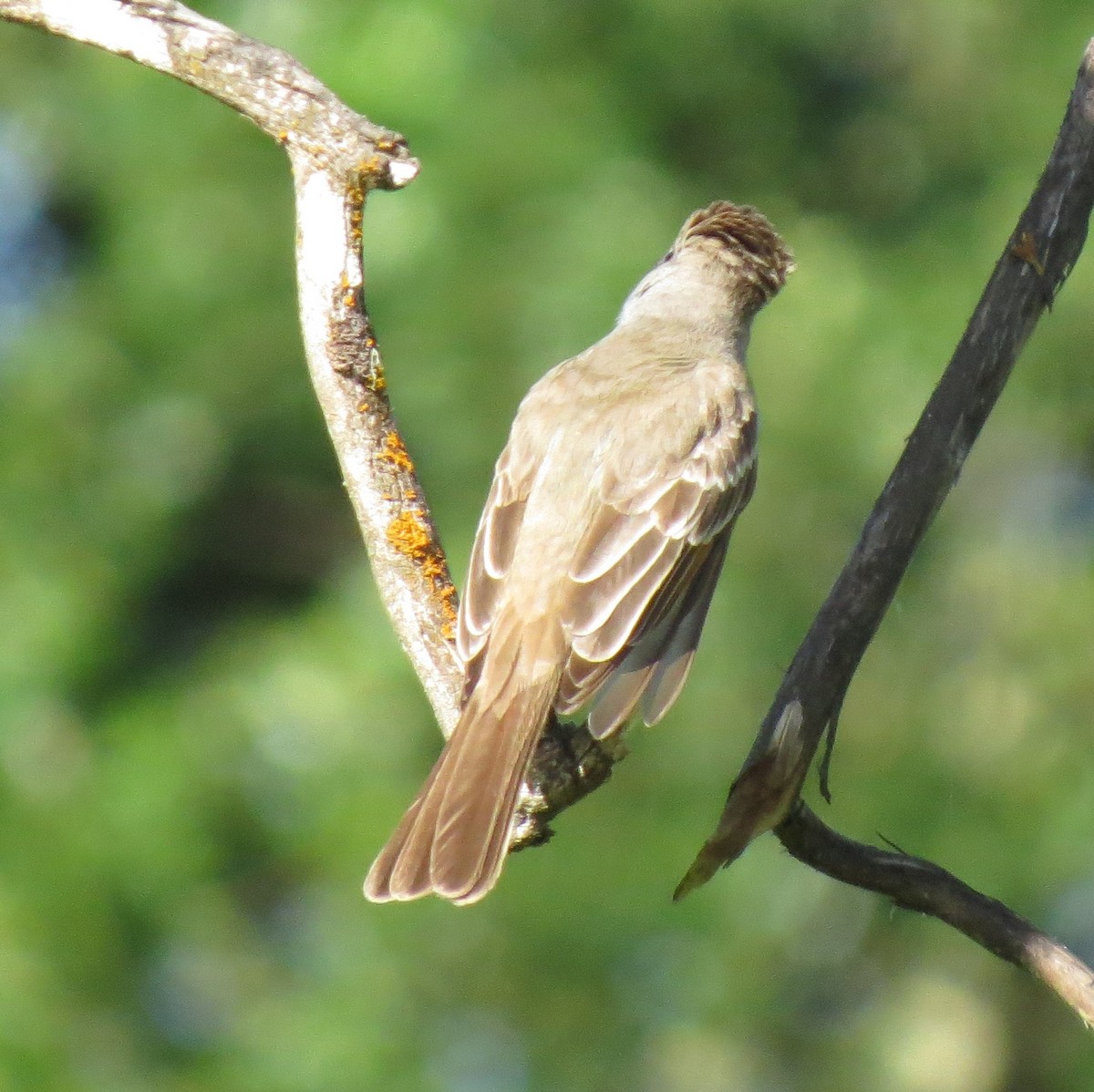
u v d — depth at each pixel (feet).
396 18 45.52
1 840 42.86
